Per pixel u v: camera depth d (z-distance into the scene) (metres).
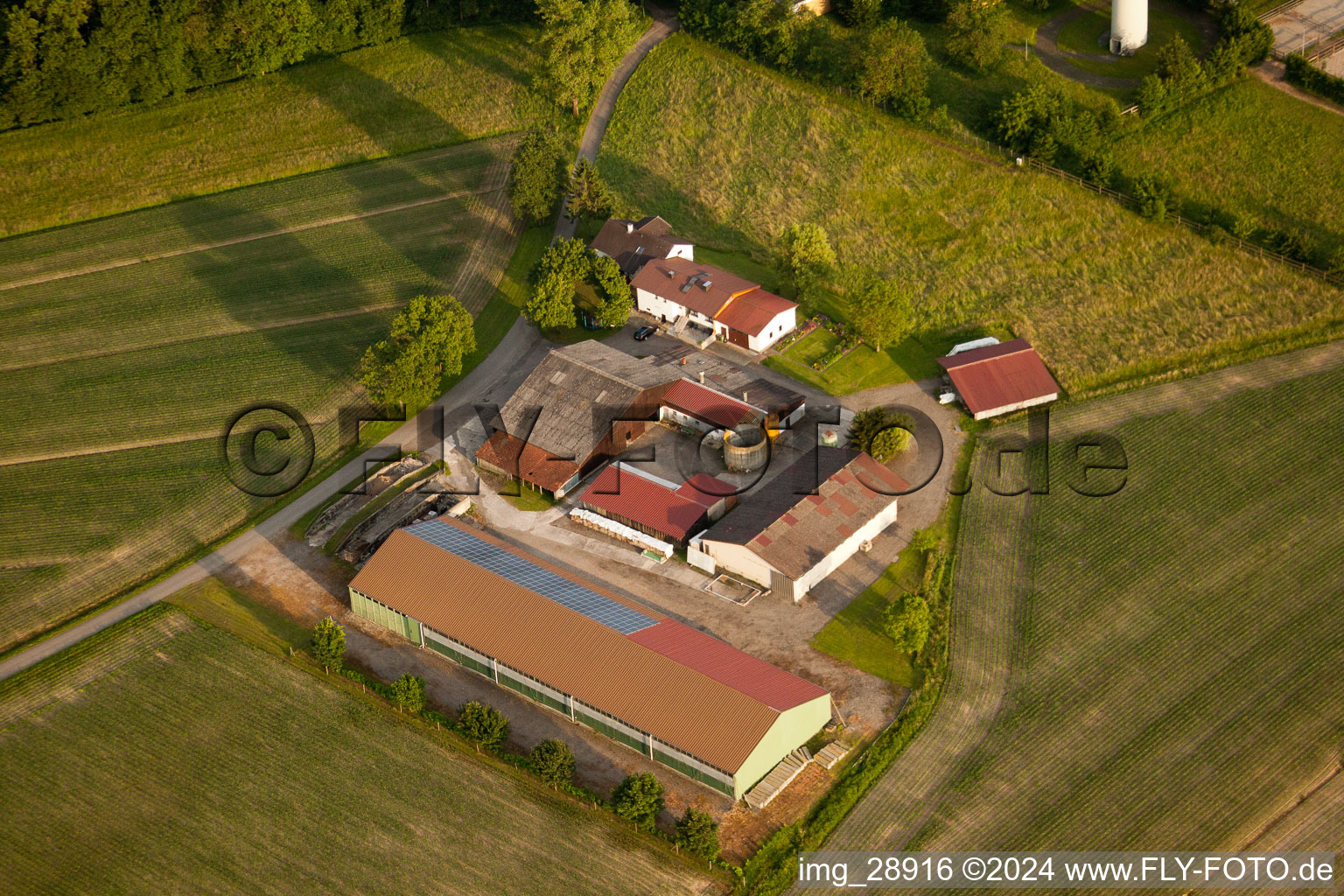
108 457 106.25
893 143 136.12
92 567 95.19
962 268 121.81
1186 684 81.12
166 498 101.50
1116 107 132.75
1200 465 99.31
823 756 77.12
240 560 95.31
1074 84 138.88
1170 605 87.25
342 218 136.75
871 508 94.00
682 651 80.62
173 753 79.00
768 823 73.19
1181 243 121.00
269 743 79.44
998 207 127.25
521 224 133.38
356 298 124.38
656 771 77.06
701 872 70.56
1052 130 129.62
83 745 79.88
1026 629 86.12
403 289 125.31
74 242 135.50
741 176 136.12
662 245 123.12
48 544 97.38
